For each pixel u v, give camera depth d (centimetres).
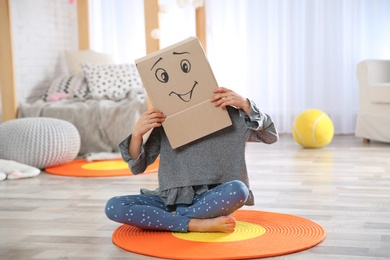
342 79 577
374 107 509
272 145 513
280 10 585
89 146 480
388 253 210
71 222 265
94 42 610
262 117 234
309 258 206
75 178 384
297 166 403
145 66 233
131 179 376
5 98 494
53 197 323
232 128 240
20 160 411
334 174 370
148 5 457
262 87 598
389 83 507
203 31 585
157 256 210
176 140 236
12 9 513
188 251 212
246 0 596
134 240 229
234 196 226
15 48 517
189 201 238
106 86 521
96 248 224
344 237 231
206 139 239
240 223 250
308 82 588
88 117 480
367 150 472
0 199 320
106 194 329
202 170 238
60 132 423
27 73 531
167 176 242
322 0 576
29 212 288
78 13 592
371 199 299
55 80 542
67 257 214
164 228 236
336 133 584
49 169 416
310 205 288
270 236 229
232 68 604
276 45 591
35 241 236
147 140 247
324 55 583
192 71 233
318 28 578
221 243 221
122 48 611
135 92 509
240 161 238
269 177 365
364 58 577
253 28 593
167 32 607
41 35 551
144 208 235
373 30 571
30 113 489
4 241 237
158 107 236
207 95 234
